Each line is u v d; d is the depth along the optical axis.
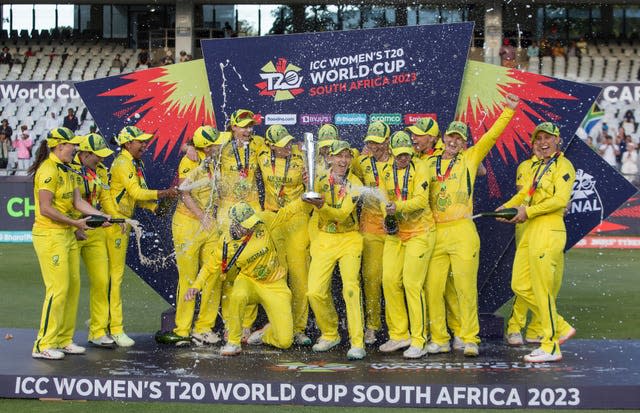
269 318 8.38
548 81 8.96
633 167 22.41
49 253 7.70
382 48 8.93
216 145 8.49
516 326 8.70
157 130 9.31
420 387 6.78
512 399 6.75
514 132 9.00
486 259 9.08
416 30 8.88
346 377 7.09
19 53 29.64
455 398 6.77
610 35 28.28
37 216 7.79
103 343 8.48
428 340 8.52
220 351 8.20
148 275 9.37
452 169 8.09
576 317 10.73
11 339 8.68
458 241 8.07
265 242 8.15
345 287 8.10
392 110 8.94
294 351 8.38
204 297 8.49
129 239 9.30
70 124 23.78
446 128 8.91
